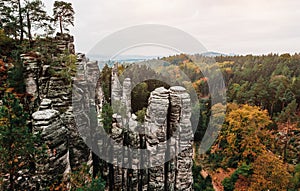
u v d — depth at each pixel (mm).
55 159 16016
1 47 24109
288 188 38906
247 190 40031
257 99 80500
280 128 70750
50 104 19156
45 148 14359
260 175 39656
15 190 13492
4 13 27969
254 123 52531
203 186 34344
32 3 28375
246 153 48719
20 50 23594
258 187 39156
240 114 52750
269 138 57406
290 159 52469
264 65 106750
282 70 101062
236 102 74000
